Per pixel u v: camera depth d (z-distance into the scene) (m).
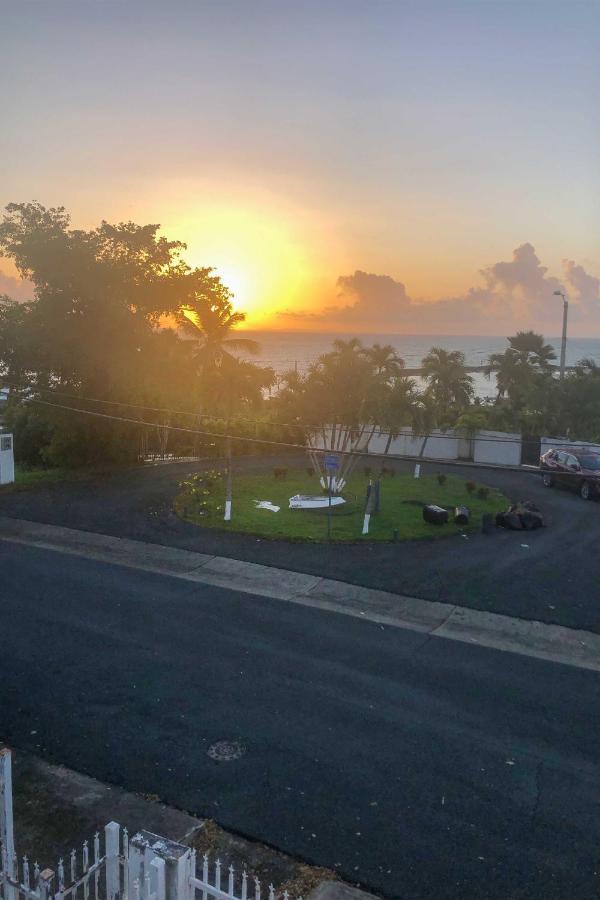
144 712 11.09
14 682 12.00
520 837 8.24
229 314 32.22
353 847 8.00
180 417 36.59
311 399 28.06
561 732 10.75
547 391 48.41
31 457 41.22
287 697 11.70
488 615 15.68
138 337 30.88
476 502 27.50
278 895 6.48
